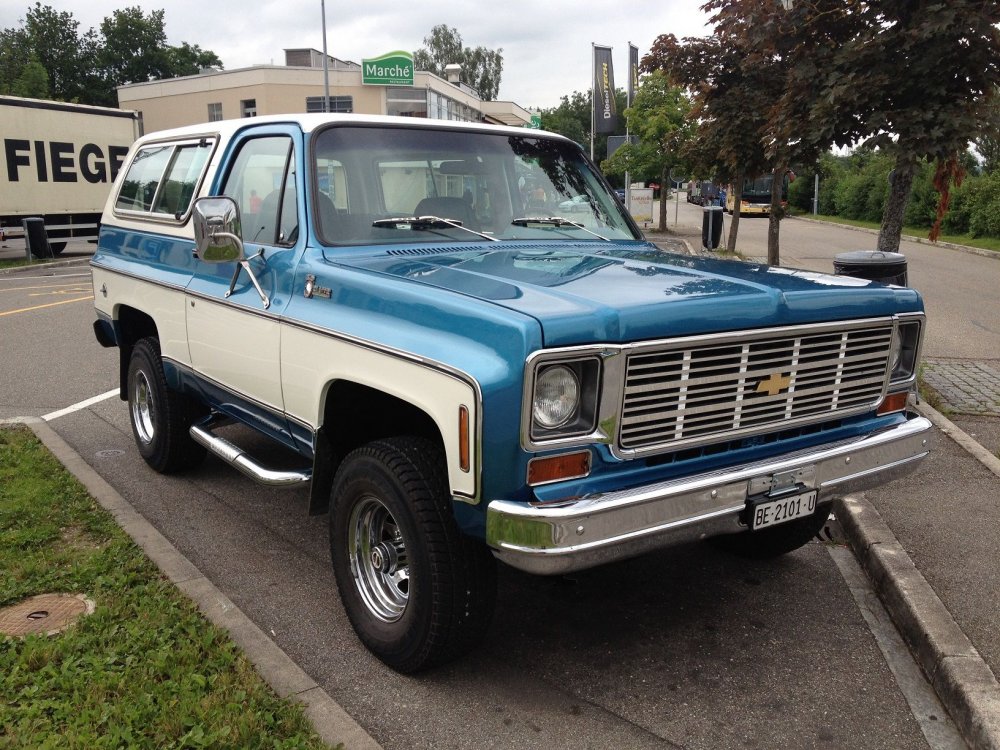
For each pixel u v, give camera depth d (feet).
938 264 69.31
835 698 10.83
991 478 17.78
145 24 220.23
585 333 8.90
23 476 17.26
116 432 21.74
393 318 10.41
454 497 9.40
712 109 36.68
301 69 152.05
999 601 12.54
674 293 9.97
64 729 9.16
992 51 21.30
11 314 42.24
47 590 12.50
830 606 13.30
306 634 12.10
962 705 10.18
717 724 10.24
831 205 150.61
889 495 16.85
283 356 12.42
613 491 9.30
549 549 8.71
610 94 126.41
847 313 11.06
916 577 13.10
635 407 9.37
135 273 17.47
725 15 28.63
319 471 12.06
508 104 213.87
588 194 15.58
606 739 9.90
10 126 65.21
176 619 11.47
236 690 9.88
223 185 14.92
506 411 8.76
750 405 10.36
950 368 29.68
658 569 14.56
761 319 10.14
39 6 214.90
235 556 14.64
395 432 12.07
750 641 12.21
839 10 23.03
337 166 12.98
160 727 9.14
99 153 72.28
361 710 10.34
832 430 11.52
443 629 10.20
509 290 9.98
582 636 12.28
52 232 70.74
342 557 11.57
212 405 15.69
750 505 10.20
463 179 14.11
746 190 149.89
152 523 15.96
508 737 9.89
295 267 12.44
